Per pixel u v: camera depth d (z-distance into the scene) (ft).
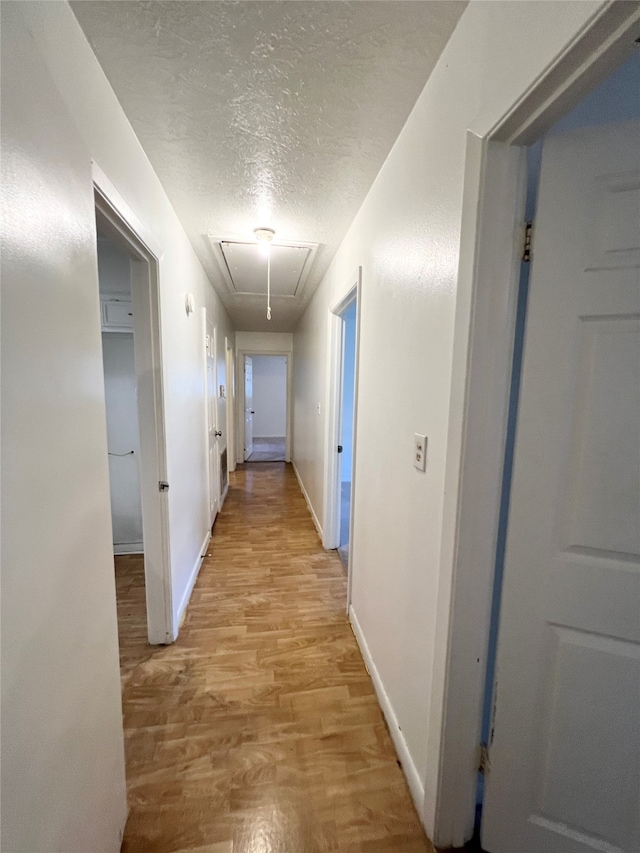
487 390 2.77
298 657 5.63
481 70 2.54
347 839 3.38
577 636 2.76
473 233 2.64
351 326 14.28
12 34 1.76
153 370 5.35
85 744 2.52
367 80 3.37
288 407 19.75
